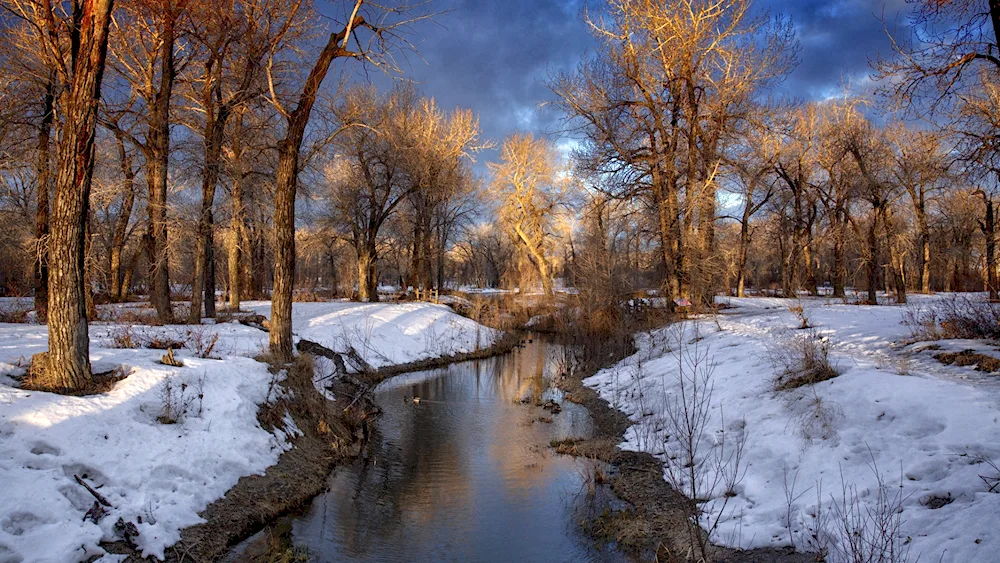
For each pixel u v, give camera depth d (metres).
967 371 9.85
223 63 19.09
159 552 6.47
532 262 51.44
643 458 10.90
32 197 26.03
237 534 7.60
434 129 38.44
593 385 18.42
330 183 35.69
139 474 7.37
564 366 22.27
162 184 17.64
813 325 17.78
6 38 15.89
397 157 34.66
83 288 8.69
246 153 24.41
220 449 8.79
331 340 21.17
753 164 35.53
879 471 7.38
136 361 10.20
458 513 8.87
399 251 46.12
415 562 7.32
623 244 40.88
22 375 8.73
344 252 47.56
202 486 7.95
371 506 9.10
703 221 26.70
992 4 9.88
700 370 14.57
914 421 8.05
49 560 5.48
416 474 10.62
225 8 16.30
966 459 6.87
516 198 48.94
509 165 48.66
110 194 17.00
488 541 7.93
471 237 59.06
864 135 31.02
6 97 16.78
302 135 13.88
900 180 30.06
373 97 33.16
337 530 8.17
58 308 8.42
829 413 9.22
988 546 5.28
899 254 34.12
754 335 17.41
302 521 8.41
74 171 8.30
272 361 12.90
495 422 14.49
